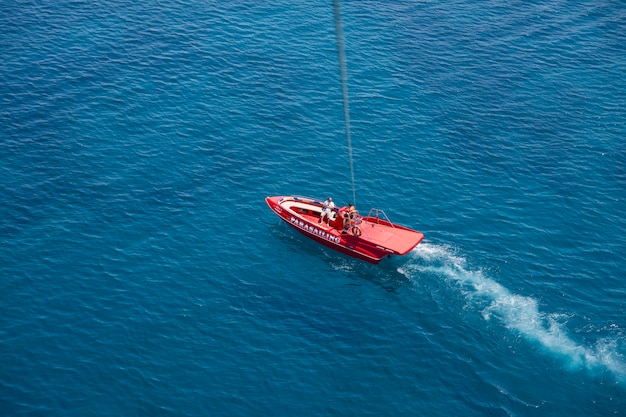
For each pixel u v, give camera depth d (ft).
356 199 184.24
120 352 142.31
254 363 142.00
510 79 232.73
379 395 136.98
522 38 254.06
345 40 247.09
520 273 164.35
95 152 194.49
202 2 262.88
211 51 237.25
